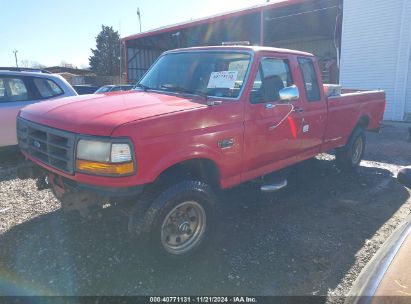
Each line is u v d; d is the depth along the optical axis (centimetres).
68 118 319
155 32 2347
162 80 449
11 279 312
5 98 670
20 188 547
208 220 350
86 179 295
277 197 526
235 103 375
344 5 1491
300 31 2350
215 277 323
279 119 431
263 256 360
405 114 1395
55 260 342
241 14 1823
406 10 1326
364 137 680
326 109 530
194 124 330
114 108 328
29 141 369
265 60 425
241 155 385
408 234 220
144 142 292
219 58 426
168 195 313
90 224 416
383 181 619
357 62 1491
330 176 638
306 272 335
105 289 302
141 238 309
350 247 383
